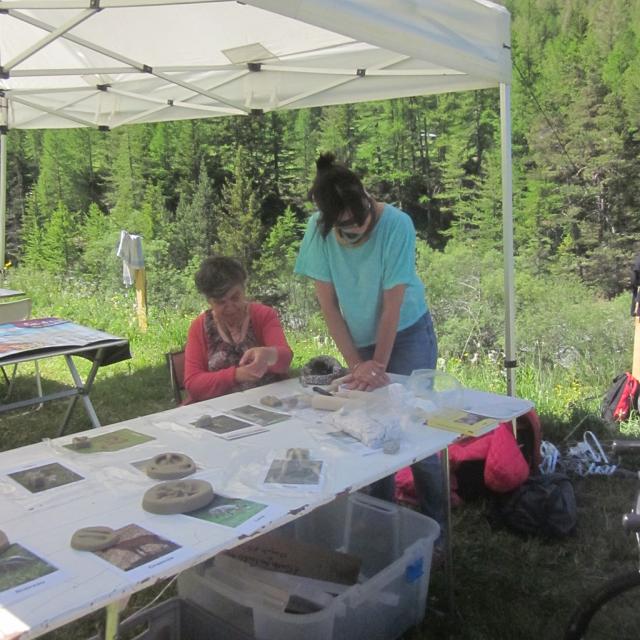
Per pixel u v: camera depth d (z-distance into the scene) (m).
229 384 2.41
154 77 4.64
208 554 1.22
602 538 2.88
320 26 2.10
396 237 2.29
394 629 2.13
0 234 5.86
